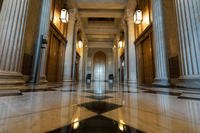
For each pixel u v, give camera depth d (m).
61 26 7.14
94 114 0.93
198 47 2.43
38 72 3.81
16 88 2.07
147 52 6.14
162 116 0.89
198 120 0.81
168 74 3.77
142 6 6.75
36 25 4.09
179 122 0.76
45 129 0.63
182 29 2.71
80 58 13.52
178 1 2.87
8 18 2.38
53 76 6.19
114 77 15.95
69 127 0.67
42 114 0.90
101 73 20.34
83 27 12.77
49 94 1.96
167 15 3.91
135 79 7.86
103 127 0.68
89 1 8.74
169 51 3.76
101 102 1.41
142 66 6.89
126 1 8.77
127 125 0.71
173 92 2.42
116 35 14.28
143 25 6.64
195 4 2.54
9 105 1.13
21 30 2.54
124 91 2.74
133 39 8.34
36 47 4.00
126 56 9.02
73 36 8.57
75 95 1.96
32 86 3.17
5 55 2.22
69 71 7.81
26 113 0.91
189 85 2.45
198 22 2.47
